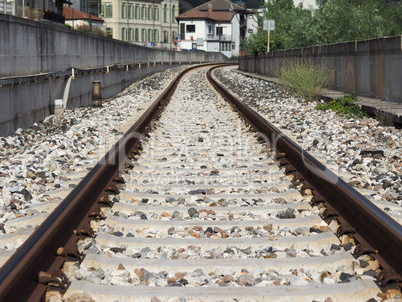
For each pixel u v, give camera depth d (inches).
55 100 647.8
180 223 218.4
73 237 189.8
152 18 4247.0
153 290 154.2
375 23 1243.8
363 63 741.3
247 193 271.3
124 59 1295.5
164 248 193.6
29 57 561.3
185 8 6525.6
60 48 694.5
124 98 910.4
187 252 188.2
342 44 837.2
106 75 992.2
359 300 149.9
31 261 149.1
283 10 2174.0
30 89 549.6
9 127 480.1
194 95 952.3
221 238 199.9
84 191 222.5
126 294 151.9
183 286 159.0
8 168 330.6
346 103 639.8
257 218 229.1
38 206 248.8
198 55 3405.5
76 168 343.0
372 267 166.6
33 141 464.4
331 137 446.9
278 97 855.7
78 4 3631.9
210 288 155.0
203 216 231.8
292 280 161.0
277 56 1389.0
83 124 556.4
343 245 187.8
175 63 2689.5
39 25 597.0
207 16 4598.9
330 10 1355.8
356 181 288.7
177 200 255.9
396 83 617.6
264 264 173.8
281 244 193.0
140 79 1549.0
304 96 791.1
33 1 1989.4
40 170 335.6
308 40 1443.2
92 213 215.2
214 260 177.2
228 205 250.2
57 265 165.0
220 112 661.3
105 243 194.4
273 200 254.5
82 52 829.2
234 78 1616.6
